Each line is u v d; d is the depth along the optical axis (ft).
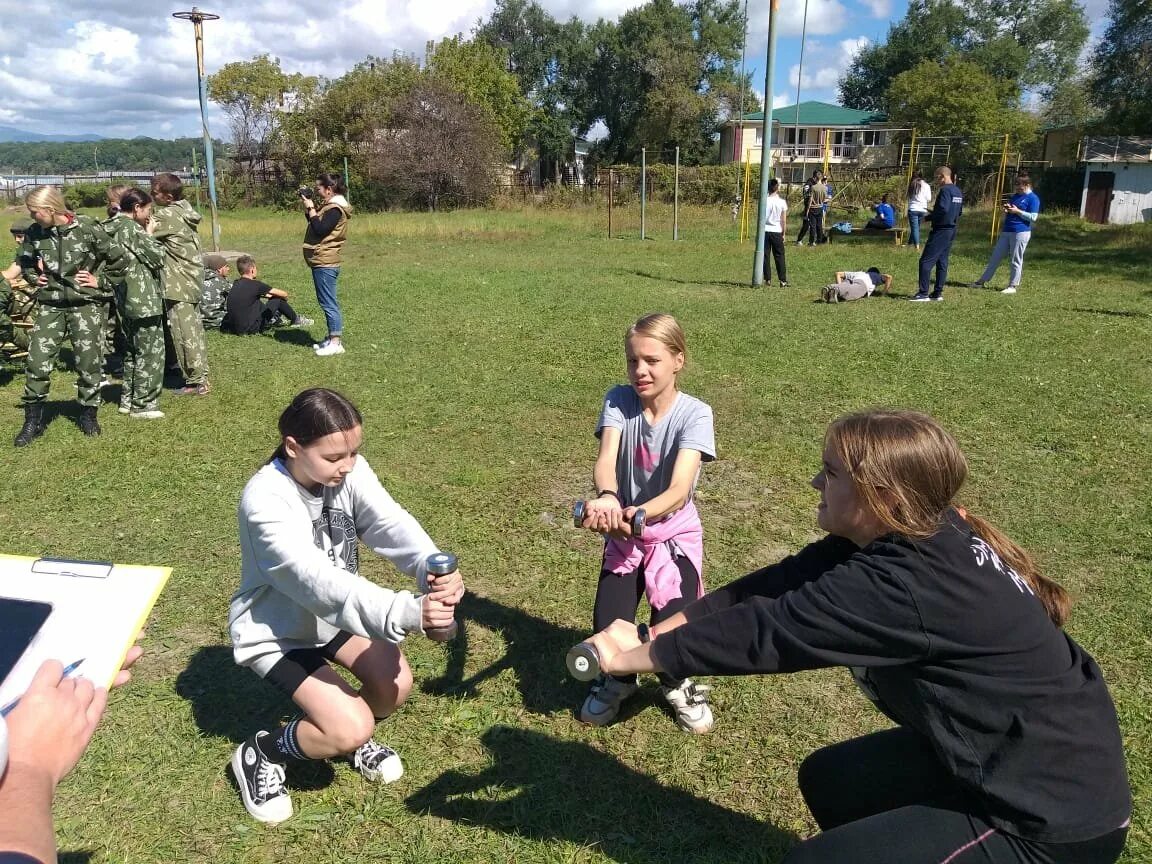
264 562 7.93
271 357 28.22
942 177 39.04
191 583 13.34
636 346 9.76
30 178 161.79
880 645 5.59
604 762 9.52
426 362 27.48
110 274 20.54
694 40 189.98
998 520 15.71
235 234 78.38
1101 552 14.46
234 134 133.08
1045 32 204.23
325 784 9.15
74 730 4.47
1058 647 5.63
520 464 18.57
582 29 188.34
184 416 21.83
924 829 5.65
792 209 105.29
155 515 15.85
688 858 8.17
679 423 10.02
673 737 9.95
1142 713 10.20
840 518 6.08
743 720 10.25
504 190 115.96
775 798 9.00
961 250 64.18
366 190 118.11
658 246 68.03
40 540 14.75
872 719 10.28
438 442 19.95
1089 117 138.31
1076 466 18.43
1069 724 5.37
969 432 20.61
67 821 8.57
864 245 69.56
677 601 9.68
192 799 8.89
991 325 33.60
